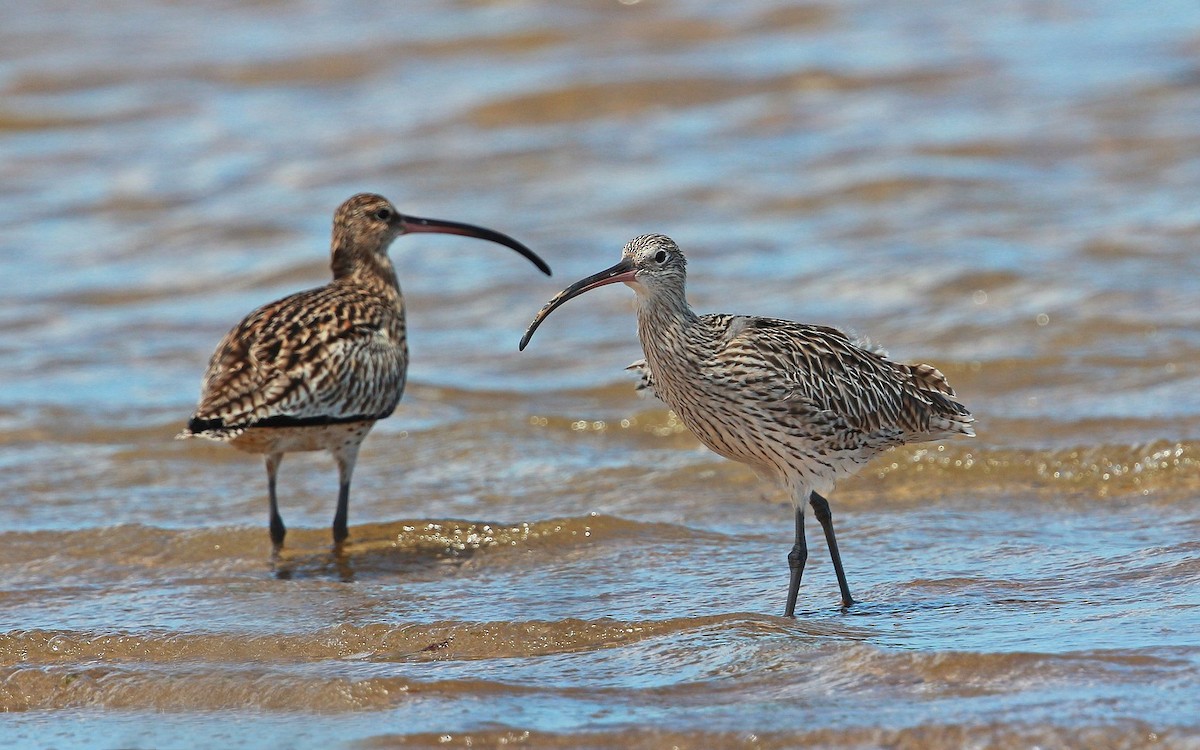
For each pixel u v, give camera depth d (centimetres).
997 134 2570
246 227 2372
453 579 1216
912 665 914
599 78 2930
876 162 2467
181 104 3028
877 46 3136
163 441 1608
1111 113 2638
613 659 977
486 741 846
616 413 1661
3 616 1139
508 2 3600
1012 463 1438
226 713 931
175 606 1148
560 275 2116
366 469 1531
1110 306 1858
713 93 2897
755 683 913
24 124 2931
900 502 1375
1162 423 1519
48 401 1723
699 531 1305
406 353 1412
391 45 3303
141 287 2155
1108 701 845
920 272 2008
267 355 1288
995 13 3328
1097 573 1125
